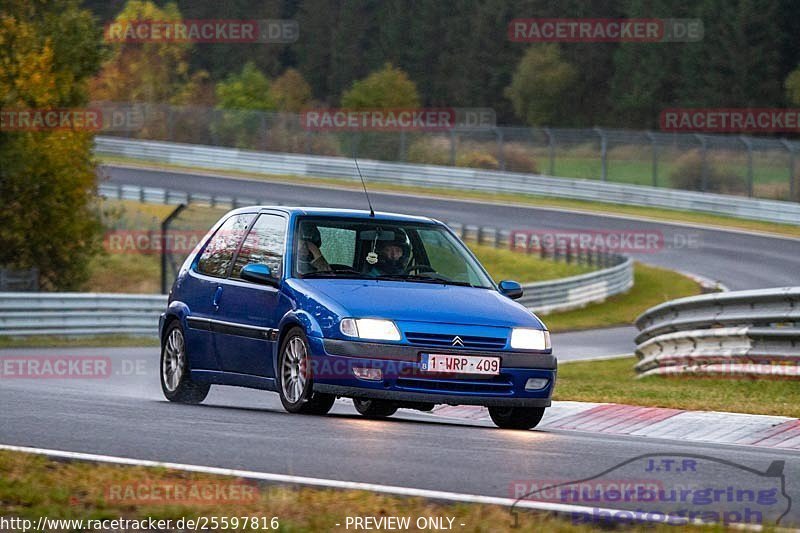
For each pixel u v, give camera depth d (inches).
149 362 2765.7
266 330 1362.0
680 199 7386.8
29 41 4335.6
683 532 669.3
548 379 1305.4
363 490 777.6
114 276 5659.5
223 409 1359.5
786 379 2038.6
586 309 5152.6
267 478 816.3
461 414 1614.2
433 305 1305.4
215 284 1485.0
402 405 1424.7
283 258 1385.3
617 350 3873.0
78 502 742.5
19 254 4763.8
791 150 7239.2
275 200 7249.0
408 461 932.0
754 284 5477.4
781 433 1375.5
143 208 6855.3
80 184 4643.2
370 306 1279.5
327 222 1419.8
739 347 2165.4
